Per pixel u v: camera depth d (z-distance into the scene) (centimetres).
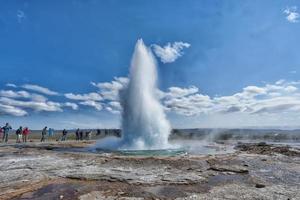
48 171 1442
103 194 1031
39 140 4125
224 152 2578
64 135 4181
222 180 1285
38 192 1062
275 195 1007
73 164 1653
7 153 2233
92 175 1330
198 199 964
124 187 1136
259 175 1412
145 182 1206
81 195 1017
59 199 974
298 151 2520
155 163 1672
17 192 1056
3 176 1317
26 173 1384
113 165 1619
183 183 1197
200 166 1631
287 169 1593
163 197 991
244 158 2022
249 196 996
